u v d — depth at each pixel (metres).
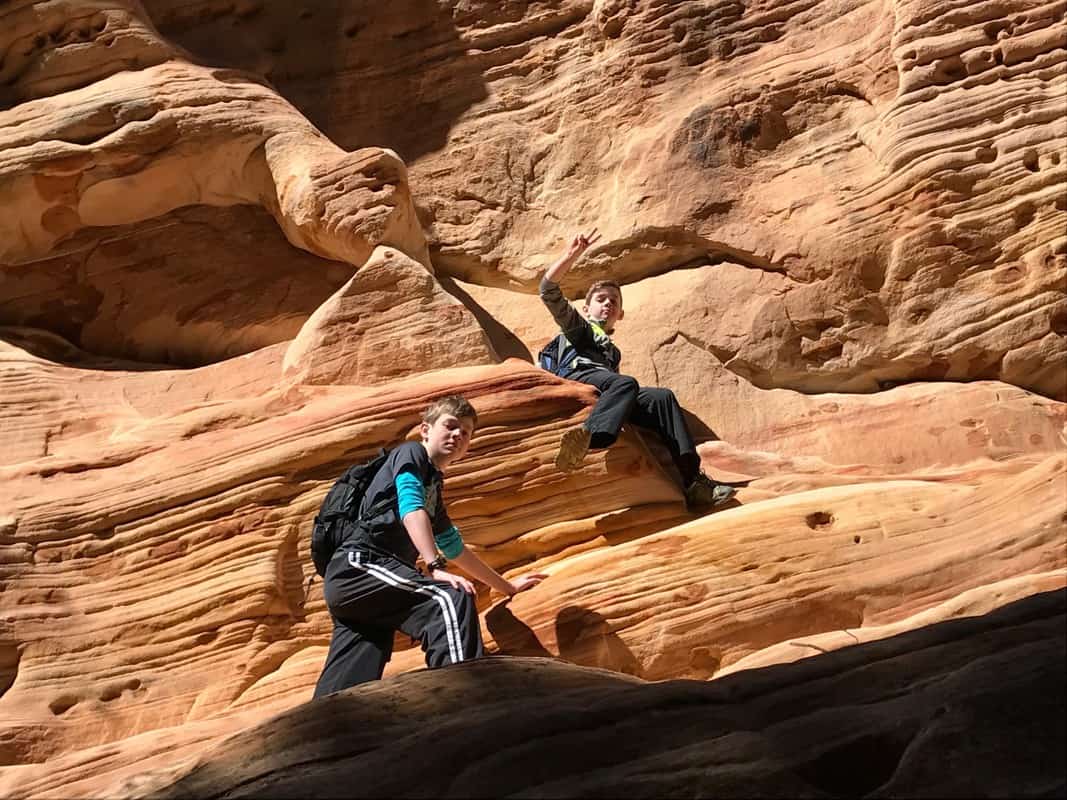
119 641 4.55
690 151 6.59
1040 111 5.95
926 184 5.99
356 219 6.02
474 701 2.72
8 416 5.45
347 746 2.47
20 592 4.57
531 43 7.36
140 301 6.44
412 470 3.75
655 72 6.97
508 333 6.38
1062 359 5.71
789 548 4.53
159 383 5.86
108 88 6.42
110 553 4.75
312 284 6.45
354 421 4.92
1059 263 5.72
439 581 3.58
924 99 6.17
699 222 6.41
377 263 5.69
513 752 2.27
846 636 4.07
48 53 6.54
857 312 6.06
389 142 7.26
